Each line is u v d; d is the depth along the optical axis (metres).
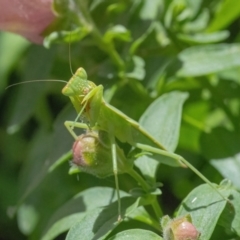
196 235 0.32
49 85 0.48
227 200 0.34
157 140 0.36
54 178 0.47
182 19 0.44
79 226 0.35
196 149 0.45
